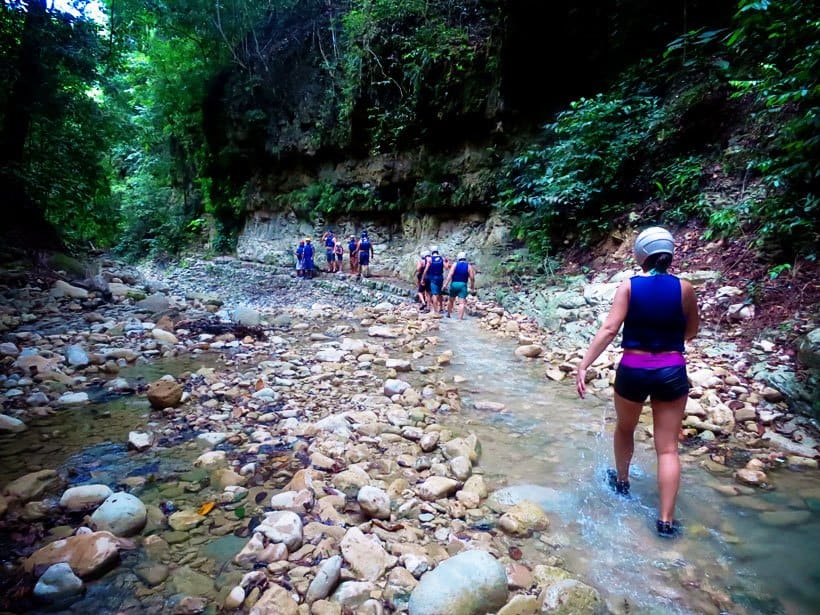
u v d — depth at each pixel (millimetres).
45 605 1849
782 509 2713
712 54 8602
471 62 12992
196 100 22516
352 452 3293
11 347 5543
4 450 3283
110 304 8750
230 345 6645
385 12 14703
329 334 8039
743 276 6105
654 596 2010
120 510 2344
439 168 14617
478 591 1874
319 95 18203
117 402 4312
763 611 1929
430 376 5578
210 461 3139
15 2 10930
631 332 2639
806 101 5609
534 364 6176
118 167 31859
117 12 14508
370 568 2086
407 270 15141
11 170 10805
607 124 9398
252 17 19469
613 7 10820
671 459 2537
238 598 1856
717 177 7633
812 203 5473
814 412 3830
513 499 2799
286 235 21203
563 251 10711
